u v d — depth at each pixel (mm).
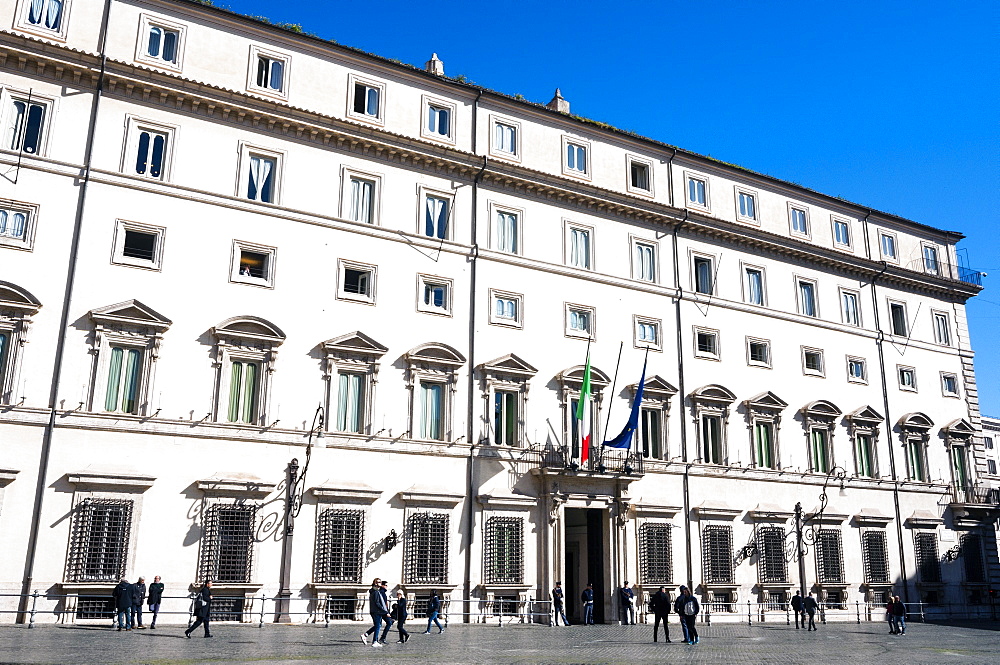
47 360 30109
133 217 32469
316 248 35500
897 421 50125
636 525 39625
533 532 37188
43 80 32062
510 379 38344
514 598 36281
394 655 22828
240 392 33062
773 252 48188
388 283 36625
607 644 27828
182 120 34156
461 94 40594
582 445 38312
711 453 43188
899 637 34250
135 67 32969
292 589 32000
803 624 38875
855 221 52562
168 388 31672
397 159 38125
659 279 43875
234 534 31531
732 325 45531
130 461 30562
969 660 25078
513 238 40469
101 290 31328
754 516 43188
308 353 34375
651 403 41781
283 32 36562
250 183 35156
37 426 29500
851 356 49594
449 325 37531
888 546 47469
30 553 28609
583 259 42156
